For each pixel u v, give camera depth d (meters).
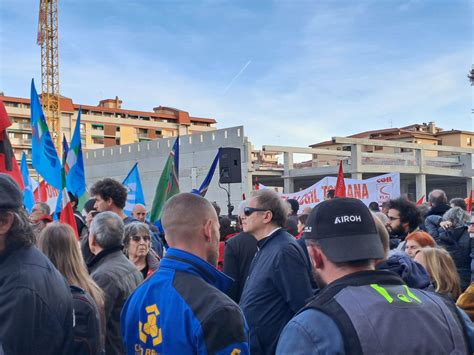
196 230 2.33
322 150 33.59
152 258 4.79
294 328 1.75
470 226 5.73
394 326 1.70
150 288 2.27
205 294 2.14
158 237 6.19
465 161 32.81
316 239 1.91
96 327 2.62
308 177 34.28
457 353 1.75
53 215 6.48
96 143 81.19
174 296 2.17
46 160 5.95
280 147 32.81
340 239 1.86
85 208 5.76
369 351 1.64
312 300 1.85
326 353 1.66
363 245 1.85
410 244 4.39
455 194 38.62
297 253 3.61
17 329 2.06
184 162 33.53
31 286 2.12
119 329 3.39
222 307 2.10
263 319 3.58
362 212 1.90
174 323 2.12
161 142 35.84
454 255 5.74
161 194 7.07
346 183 11.48
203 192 7.39
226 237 7.32
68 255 2.92
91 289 2.97
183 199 2.38
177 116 91.12
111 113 84.50
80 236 5.82
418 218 5.36
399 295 1.81
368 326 1.68
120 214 5.50
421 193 31.00
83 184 6.61
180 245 2.33
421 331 1.72
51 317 2.17
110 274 3.44
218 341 2.05
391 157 31.36
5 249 2.21
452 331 1.78
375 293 1.78
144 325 2.23
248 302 3.67
